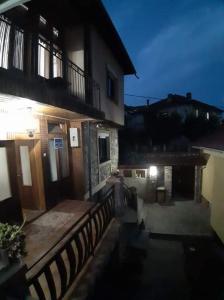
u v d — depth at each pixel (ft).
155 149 77.15
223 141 33.06
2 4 6.80
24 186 23.17
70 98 19.58
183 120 90.89
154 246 35.47
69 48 28.02
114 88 43.86
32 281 10.03
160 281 26.12
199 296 23.53
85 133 29.37
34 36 18.65
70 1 22.57
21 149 22.57
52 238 17.57
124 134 85.05
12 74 12.24
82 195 28.14
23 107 16.75
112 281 23.03
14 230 9.55
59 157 25.82
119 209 28.89
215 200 38.19
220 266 29.04
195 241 37.11
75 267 14.43
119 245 25.72
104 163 38.81
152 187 55.98
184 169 64.64
